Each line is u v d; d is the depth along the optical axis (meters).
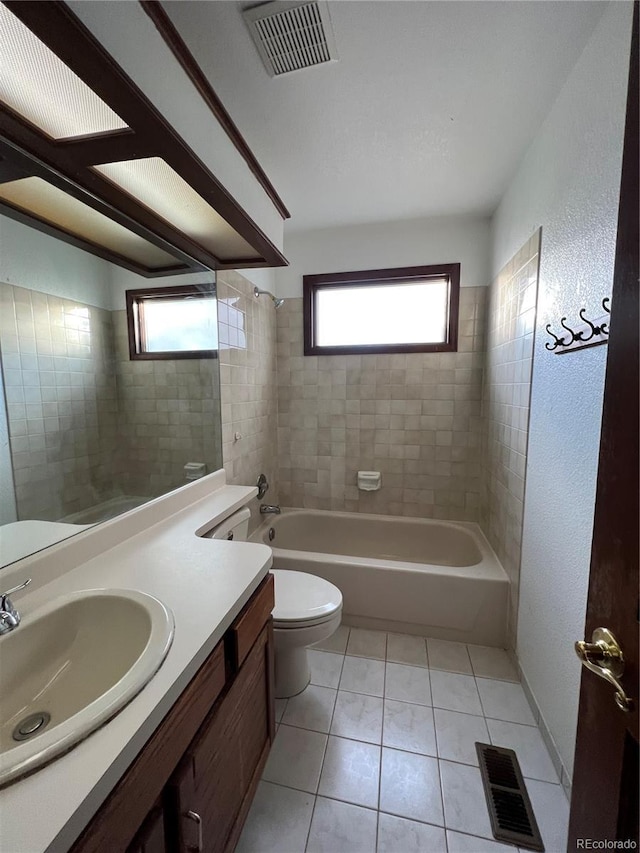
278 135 1.50
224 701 0.83
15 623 0.74
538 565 1.44
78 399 1.15
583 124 1.12
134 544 1.18
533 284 1.54
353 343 2.65
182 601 0.86
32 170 0.91
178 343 1.60
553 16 1.00
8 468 0.93
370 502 2.74
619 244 0.57
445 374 2.50
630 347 0.54
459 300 2.42
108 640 0.81
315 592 1.56
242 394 2.19
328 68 1.16
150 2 0.76
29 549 0.96
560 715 1.22
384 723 1.42
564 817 1.09
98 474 1.22
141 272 1.40
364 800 1.14
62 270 1.09
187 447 1.68
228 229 1.39
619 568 0.56
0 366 0.91
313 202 2.10
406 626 1.98
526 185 1.64
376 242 2.48
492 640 1.88
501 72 1.19
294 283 2.66
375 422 2.65
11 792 0.45
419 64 1.15
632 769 0.55
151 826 0.59
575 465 1.16
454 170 1.78
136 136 0.82
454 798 1.14
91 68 0.64
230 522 1.57
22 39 0.64
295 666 1.54
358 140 1.54
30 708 0.72
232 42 1.05
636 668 0.51
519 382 1.71
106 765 0.48
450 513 2.61
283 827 1.07
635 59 0.53
